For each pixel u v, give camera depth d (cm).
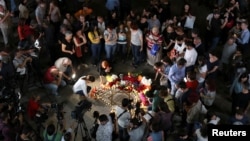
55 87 1102
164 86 996
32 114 997
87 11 1234
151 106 1006
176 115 1039
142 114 962
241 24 1144
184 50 1078
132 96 1097
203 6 1474
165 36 1155
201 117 957
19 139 881
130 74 1160
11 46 1252
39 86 1148
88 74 1195
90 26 1175
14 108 979
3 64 1027
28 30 1150
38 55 1129
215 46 1230
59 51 1154
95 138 943
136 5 1468
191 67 1051
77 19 1191
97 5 1455
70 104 1106
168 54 1122
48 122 1048
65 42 1115
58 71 1097
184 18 1209
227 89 1152
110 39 1144
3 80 1027
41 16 1207
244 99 963
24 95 1122
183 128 910
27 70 1105
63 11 1316
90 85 1155
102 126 884
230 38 1077
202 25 1384
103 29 1183
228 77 1135
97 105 1092
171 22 1144
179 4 1479
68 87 1152
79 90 1052
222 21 1206
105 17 1281
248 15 1307
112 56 1203
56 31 1212
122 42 1178
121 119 909
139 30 1131
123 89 1116
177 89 1006
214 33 1195
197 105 939
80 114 980
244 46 1152
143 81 1120
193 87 966
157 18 1220
